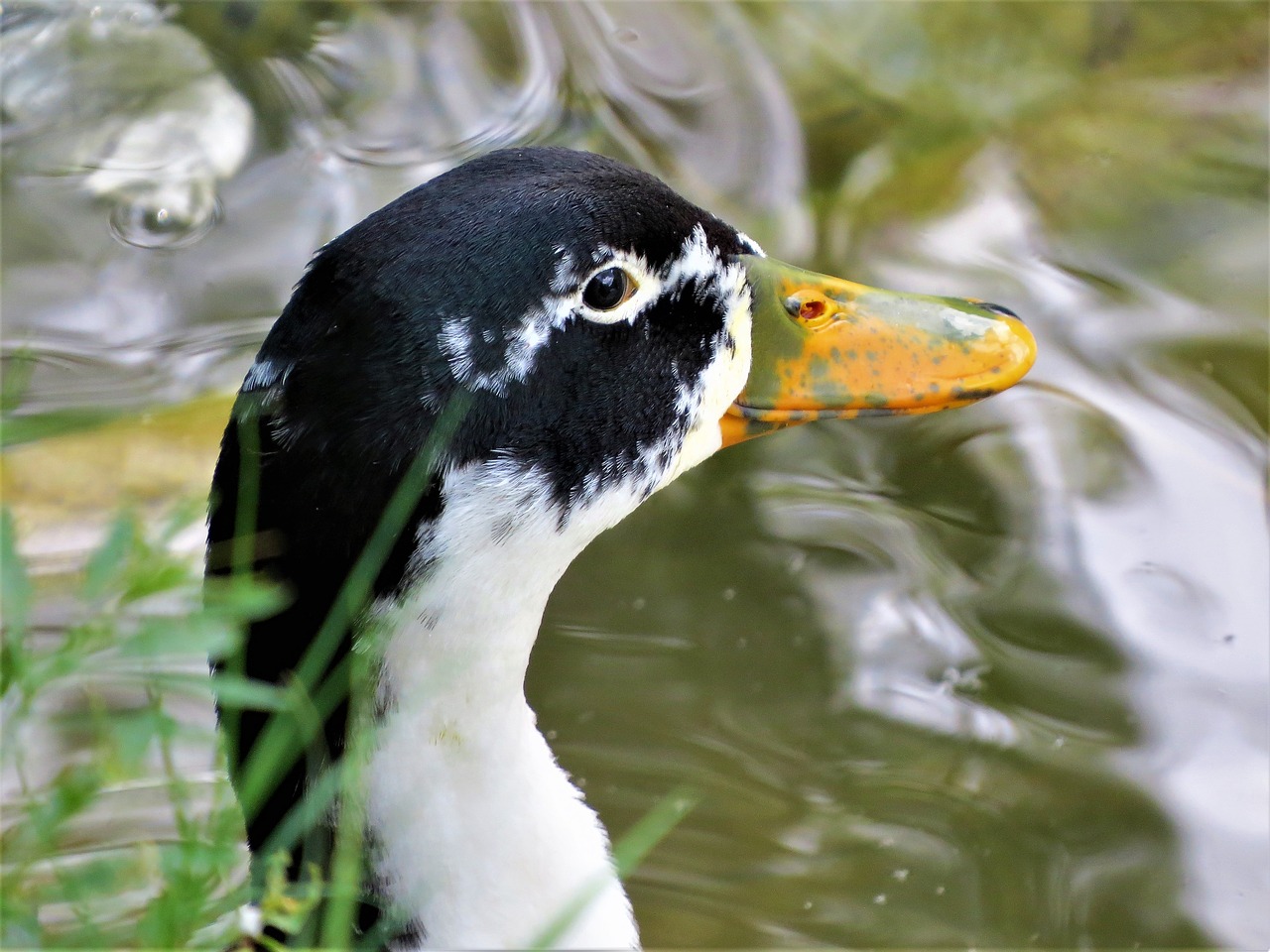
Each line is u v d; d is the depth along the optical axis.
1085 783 8.45
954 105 12.41
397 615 5.24
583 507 5.75
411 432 5.05
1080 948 7.77
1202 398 10.30
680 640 9.17
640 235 5.76
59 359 10.59
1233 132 12.19
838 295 6.75
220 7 13.19
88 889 4.55
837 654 9.09
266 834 5.57
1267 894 7.95
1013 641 9.09
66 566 8.90
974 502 9.83
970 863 8.13
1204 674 8.88
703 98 12.51
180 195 11.88
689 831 8.29
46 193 11.84
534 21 13.22
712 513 9.87
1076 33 12.87
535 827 5.77
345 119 12.52
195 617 4.50
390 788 5.45
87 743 8.01
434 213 5.32
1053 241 11.40
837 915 7.89
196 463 9.66
